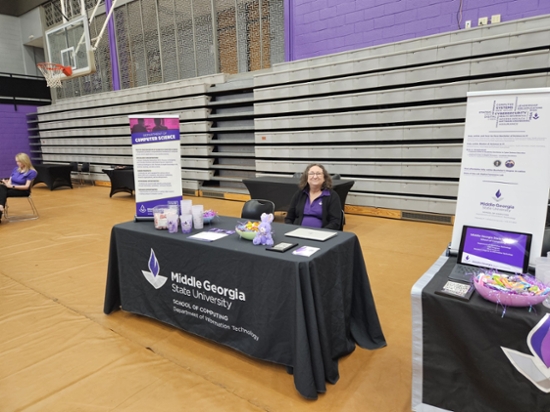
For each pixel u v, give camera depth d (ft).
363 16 20.36
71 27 21.01
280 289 5.88
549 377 3.99
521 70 15.35
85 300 9.64
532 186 4.92
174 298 7.56
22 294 10.13
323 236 7.07
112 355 7.03
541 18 14.97
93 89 38.88
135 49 33.37
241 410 5.50
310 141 21.76
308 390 5.56
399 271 11.43
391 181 19.11
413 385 5.02
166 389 6.00
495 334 4.26
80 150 38.47
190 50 29.35
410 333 7.69
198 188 28.30
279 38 24.32
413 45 17.98
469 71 16.40
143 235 7.82
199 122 27.53
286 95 22.38
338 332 6.52
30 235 16.99
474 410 4.58
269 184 17.79
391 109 18.71
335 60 20.62
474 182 5.39
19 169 20.63
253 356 6.45
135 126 8.52
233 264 6.43
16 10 41.57
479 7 17.02
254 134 25.46
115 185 28.22
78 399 5.80
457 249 5.68
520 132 4.95
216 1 26.84
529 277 4.56
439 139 17.72
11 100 41.78
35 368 6.65
